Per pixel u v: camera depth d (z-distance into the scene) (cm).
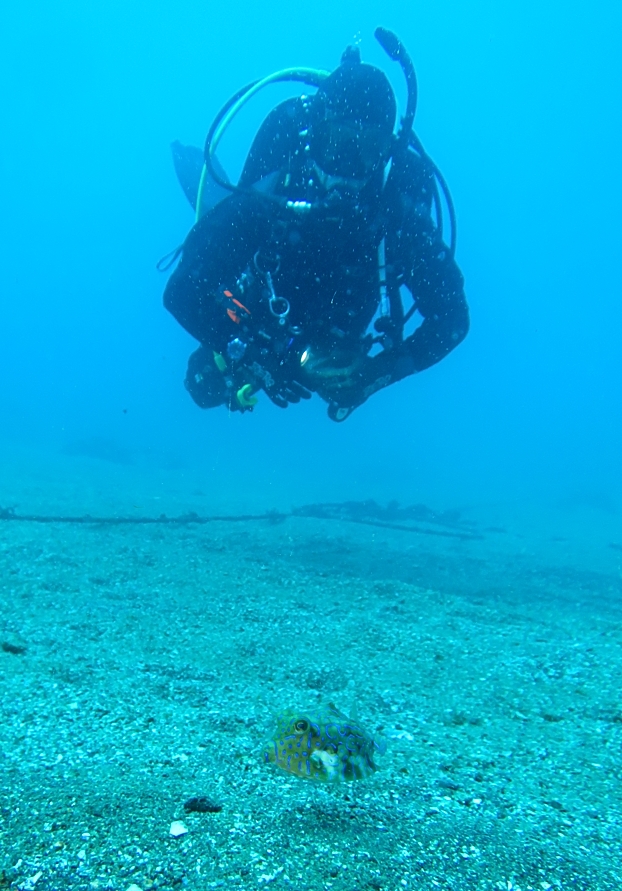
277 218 397
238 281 419
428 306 445
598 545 1114
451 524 1201
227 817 162
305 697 277
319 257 400
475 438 6269
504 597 554
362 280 411
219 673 301
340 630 393
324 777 163
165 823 155
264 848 149
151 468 1914
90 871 133
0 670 271
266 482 1827
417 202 432
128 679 278
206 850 146
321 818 167
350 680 306
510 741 242
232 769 196
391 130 396
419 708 275
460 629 416
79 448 2109
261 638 363
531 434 6838
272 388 424
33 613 371
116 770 186
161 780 182
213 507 1082
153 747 208
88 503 951
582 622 467
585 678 322
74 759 192
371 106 380
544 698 294
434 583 591
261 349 416
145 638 345
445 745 234
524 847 158
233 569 551
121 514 869
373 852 151
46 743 202
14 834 143
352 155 378
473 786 197
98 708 239
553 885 142
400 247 416
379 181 396
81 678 272
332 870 142
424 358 446
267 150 445
